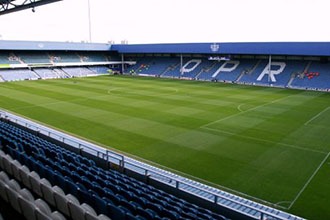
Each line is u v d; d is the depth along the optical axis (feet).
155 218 19.92
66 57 184.44
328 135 58.85
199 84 135.03
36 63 167.22
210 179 40.14
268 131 61.00
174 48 168.14
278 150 50.67
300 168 43.80
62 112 75.87
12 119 64.75
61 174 26.23
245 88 123.54
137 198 23.94
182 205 26.00
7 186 19.15
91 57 194.29
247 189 37.63
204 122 67.21
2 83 132.98
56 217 16.31
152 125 64.64
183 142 54.08
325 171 42.86
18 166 24.79
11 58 163.02
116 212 19.11
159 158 46.91
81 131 60.13
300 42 128.16
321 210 33.14
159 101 91.35
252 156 48.03
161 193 29.73
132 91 111.55
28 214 16.85
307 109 82.17
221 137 57.06
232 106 84.74
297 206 33.86
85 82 139.85
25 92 107.04
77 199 20.98
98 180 27.48
